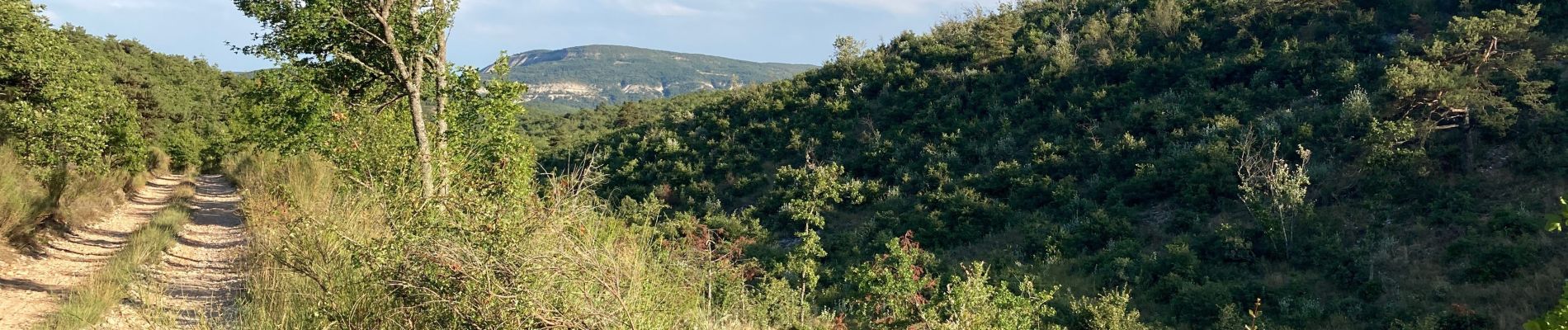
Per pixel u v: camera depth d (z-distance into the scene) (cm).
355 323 393
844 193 2512
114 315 625
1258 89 2447
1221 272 1496
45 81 1451
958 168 2564
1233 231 1596
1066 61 3094
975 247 1934
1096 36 3356
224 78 6338
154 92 4000
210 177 3284
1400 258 1417
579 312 353
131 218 1448
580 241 416
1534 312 1082
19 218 930
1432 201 1589
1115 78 2955
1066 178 2217
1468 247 1338
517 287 349
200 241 1145
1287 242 1558
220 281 774
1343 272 1377
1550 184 1532
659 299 433
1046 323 1243
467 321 349
